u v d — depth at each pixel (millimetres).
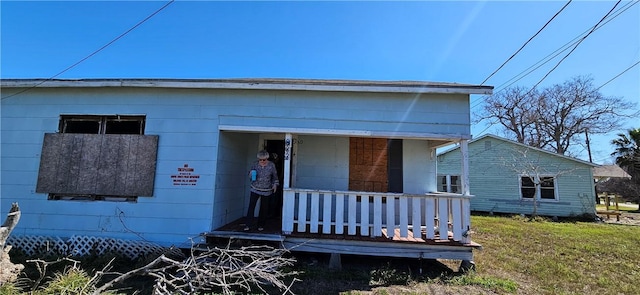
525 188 16625
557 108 28531
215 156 5719
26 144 5914
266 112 5797
